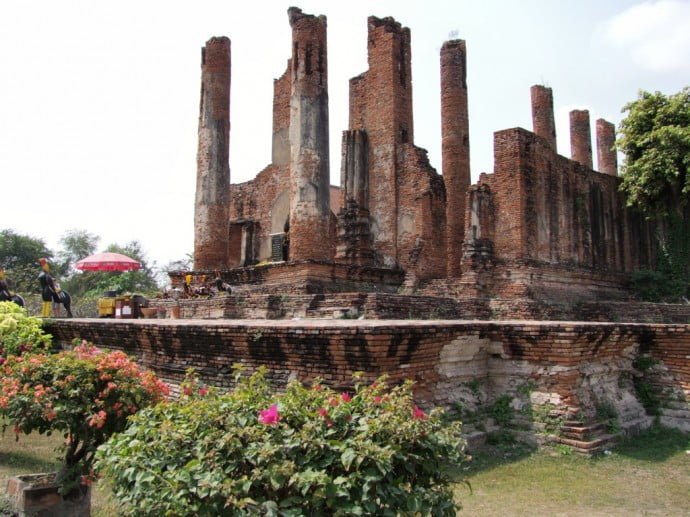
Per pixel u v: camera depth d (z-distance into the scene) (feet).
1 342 37.29
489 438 28.66
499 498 21.77
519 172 73.72
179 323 33.53
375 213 87.15
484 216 73.20
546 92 107.14
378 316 48.52
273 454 12.89
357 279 68.64
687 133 82.23
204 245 81.51
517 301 63.67
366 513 12.42
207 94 84.02
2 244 194.08
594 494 22.30
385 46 88.74
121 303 66.54
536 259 74.74
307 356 25.05
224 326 27.94
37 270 177.68
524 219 73.20
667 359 33.24
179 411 15.11
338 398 14.94
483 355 30.22
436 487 14.40
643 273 90.22
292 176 70.23
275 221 100.12
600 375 30.71
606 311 73.36
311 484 12.35
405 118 88.58
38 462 27.25
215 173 82.64
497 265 73.77
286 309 52.54
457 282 72.08
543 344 28.68
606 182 91.15
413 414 14.51
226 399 15.01
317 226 68.80
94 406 19.62
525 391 29.17
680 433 31.55
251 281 69.00
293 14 73.00
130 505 13.52
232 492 12.44
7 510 19.58
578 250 82.79
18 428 19.63
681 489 22.94
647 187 86.99
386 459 12.82
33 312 97.25
